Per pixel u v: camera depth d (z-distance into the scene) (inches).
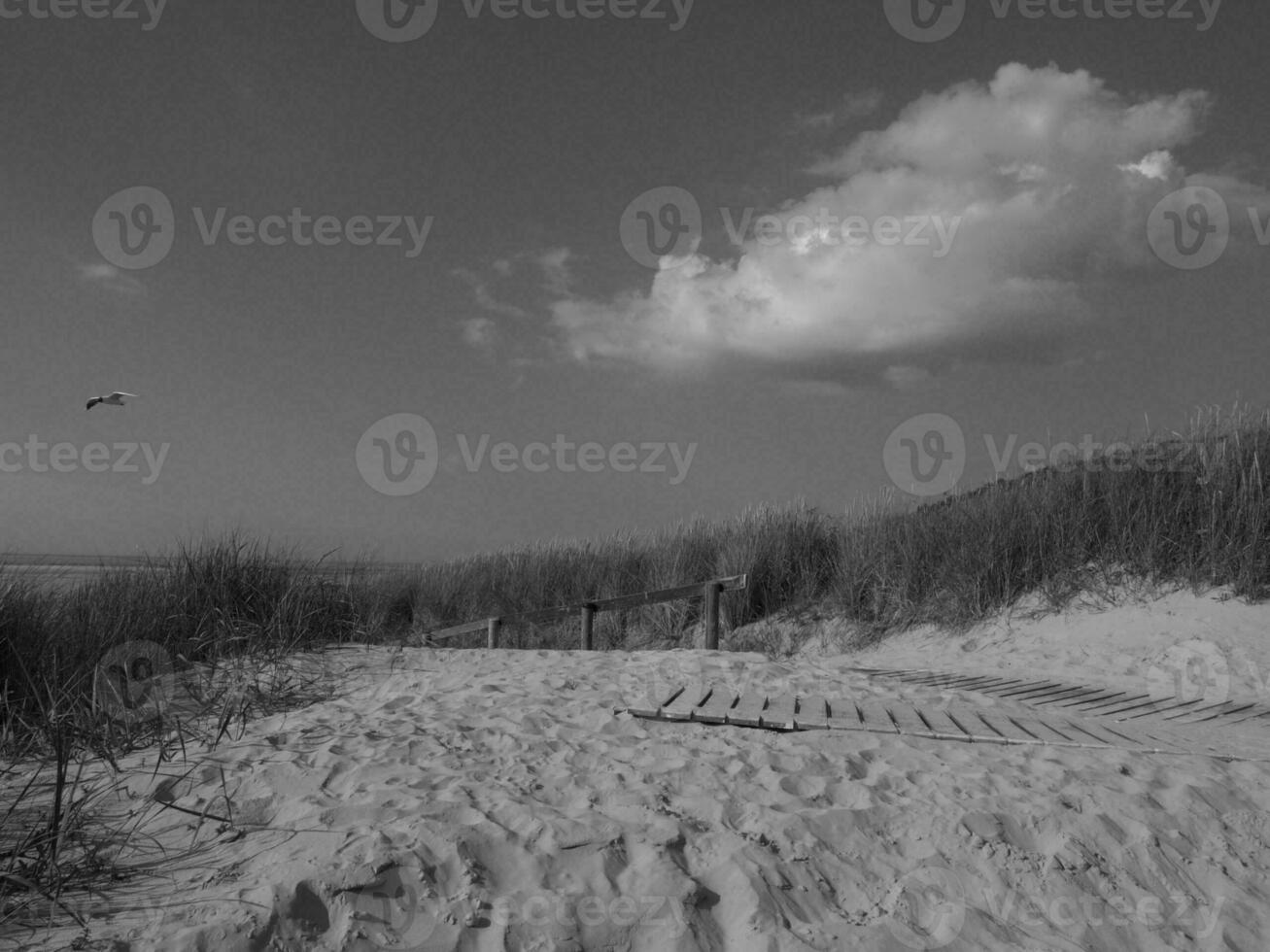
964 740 174.7
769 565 441.7
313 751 148.9
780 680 233.6
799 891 107.7
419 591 531.2
